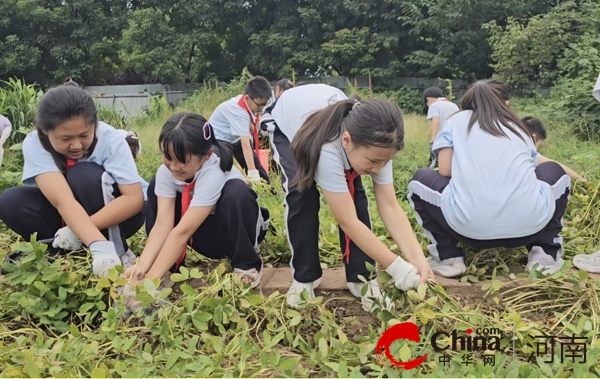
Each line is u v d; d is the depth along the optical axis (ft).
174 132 7.76
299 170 7.52
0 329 7.54
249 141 16.24
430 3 54.70
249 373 6.08
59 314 7.94
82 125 8.12
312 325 7.86
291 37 61.77
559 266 9.32
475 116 9.26
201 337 6.93
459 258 9.40
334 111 7.37
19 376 6.07
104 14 67.62
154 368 6.30
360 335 7.56
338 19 61.72
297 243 8.23
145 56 63.10
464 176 8.80
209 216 8.80
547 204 8.77
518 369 6.16
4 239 11.50
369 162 6.94
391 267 7.37
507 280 9.16
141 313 7.27
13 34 64.54
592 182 12.56
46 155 8.63
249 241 8.70
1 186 14.96
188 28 69.67
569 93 32.63
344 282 9.17
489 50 53.57
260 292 8.50
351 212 7.48
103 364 6.26
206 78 67.82
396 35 58.23
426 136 29.35
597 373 6.22
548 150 22.89
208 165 8.42
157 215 8.58
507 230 8.63
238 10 66.33
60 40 64.39
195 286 9.01
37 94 23.66
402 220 8.05
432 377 5.86
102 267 8.00
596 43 39.73
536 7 51.90
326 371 6.37
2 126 12.03
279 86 18.62
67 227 8.86
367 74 58.18
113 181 9.00
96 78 70.18
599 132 29.63
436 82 57.16
